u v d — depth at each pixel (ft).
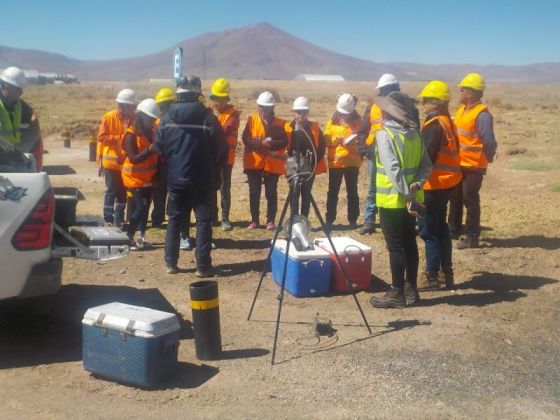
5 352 14.48
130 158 21.80
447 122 18.33
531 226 26.78
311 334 15.76
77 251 14.23
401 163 16.40
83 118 96.37
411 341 15.39
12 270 13.28
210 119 19.38
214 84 25.29
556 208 30.71
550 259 22.12
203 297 14.05
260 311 17.28
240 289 19.03
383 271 20.89
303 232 18.92
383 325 16.37
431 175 18.40
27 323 16.21
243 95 225.97
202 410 12.16
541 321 16.83
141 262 21.53
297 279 18.22
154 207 26.05
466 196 22.89
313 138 23.44
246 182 38.42
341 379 13.47
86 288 18.98
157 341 12.85
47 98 177.27
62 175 41.83
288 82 476.95
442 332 15.94
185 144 19.24
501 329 16.25
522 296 18.63
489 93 294.46
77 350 14.71
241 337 15.56
